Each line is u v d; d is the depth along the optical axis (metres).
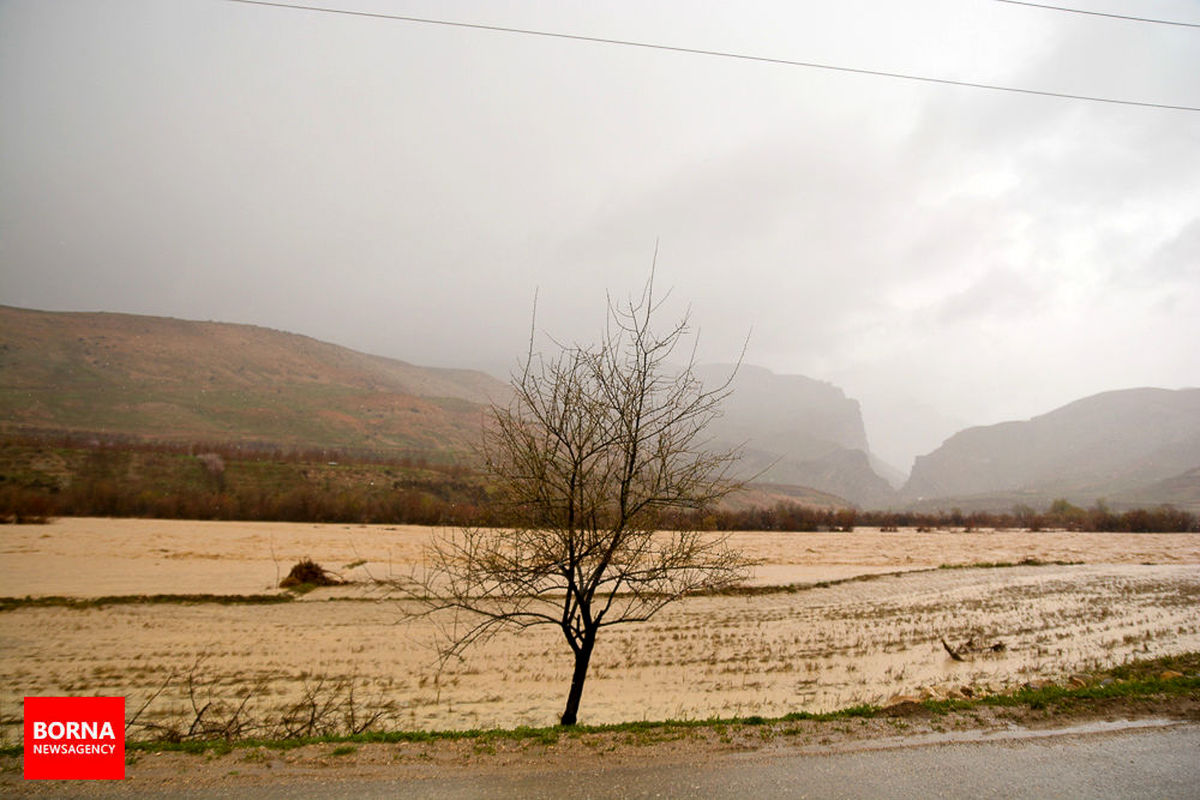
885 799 6.64
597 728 9.41
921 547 68.62
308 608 28.95
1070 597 34.25
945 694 13.42
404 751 8.23
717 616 28.95
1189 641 22.41
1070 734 8.55
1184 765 7.50
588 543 10.75
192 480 84.94
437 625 26.20
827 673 19.73
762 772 7.41
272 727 12.70
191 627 25.41
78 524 57.31
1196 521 106.38
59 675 18.92
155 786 7.07
